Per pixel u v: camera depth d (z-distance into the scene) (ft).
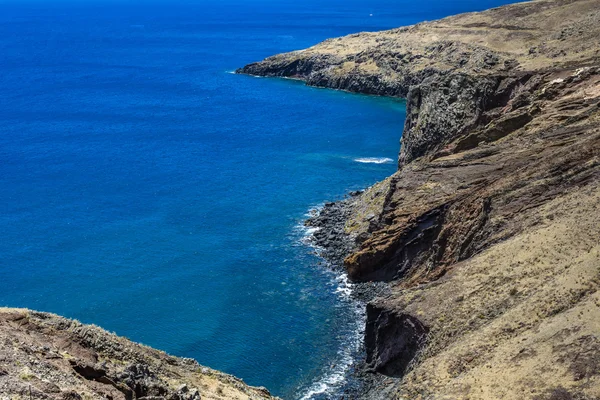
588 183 194.59
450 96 326.03
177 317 216.54
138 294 231.30
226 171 369.50
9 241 273.95
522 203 201.26
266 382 182.91
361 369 184.44
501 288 161.99
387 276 232.32
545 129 249.14
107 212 307.58
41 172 369.50
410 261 227.81
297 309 219.41
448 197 232.12
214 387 110.22
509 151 247.70
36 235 280.51
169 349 199.00
